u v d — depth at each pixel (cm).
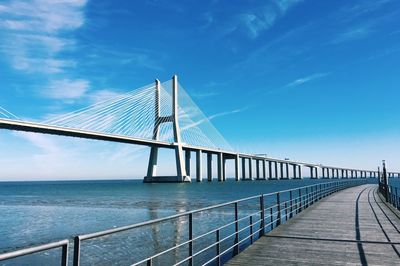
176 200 5862
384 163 2252
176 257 1528
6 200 6838
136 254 1648
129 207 4666
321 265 718
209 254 1502
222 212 3334
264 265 721
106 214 3838
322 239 980
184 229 2345
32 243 2206
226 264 731
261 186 11769
